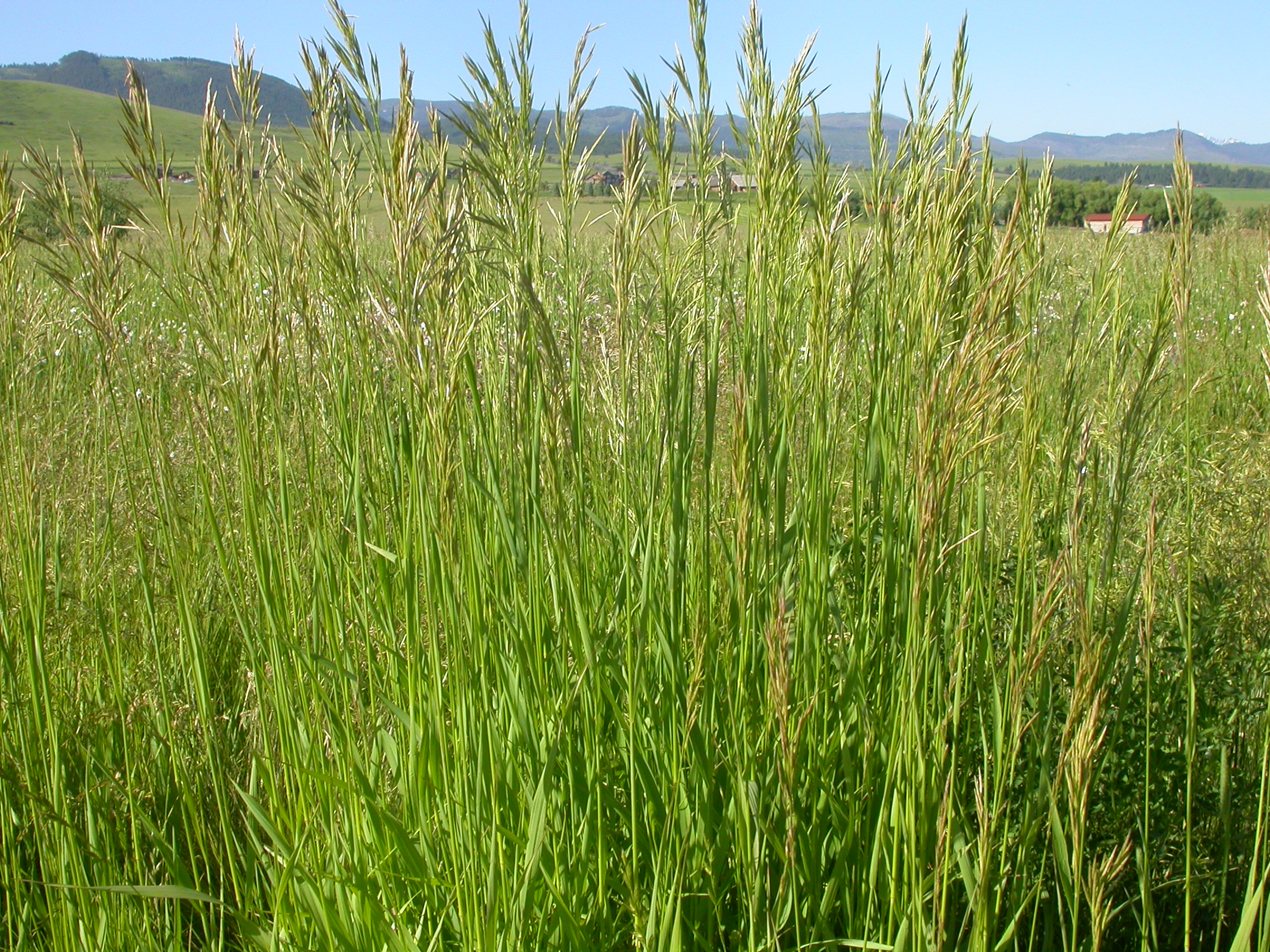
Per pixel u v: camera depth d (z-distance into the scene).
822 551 2.14
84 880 1.95
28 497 2.25
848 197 2.29
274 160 2.42
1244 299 6.58
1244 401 4.76
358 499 2.36
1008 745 1.87
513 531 2.16
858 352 2.62
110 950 1.92
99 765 2.14
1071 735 1.59
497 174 2.35
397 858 2.00
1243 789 2.04
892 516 2.07
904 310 2.29
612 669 2.13
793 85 2.27
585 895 1.95
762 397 2.02
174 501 2.25
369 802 1.90
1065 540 2.04
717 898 1.93
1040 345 2.80
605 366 2.52
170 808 2.24
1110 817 2.12
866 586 2.14
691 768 1.94
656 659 2.17
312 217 2.32
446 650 2.29
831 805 1.92
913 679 1.62
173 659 2.68
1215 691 2.26
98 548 2.99
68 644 2.58
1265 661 2.28
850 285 2.22
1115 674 2.23
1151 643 2.25
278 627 2.22
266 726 2.03
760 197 2.33
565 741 2.00
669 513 2.21
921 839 1.67
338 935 1.82
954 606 2.18
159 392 2.42
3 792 1.97
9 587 2.45
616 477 2.60
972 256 2.22
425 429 1.89
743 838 1.74
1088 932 2.01
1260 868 1.95
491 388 2.38
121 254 2.16
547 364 1.96
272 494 2.53
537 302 1.91
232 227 2.19
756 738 2.00
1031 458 2.10
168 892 1.73
